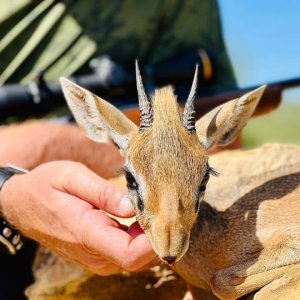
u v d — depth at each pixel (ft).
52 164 1.36
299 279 1.17
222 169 1.55
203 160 1.12
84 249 1.29
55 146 1.81
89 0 2.02
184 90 2.03
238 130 1.31
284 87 2.04
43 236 1.38
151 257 1.18
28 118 2.00
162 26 2.11
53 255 1.74
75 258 1.35
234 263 1.28
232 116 1.27
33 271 1.77
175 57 2.07
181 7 2.12
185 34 2.12
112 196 1.23
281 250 1.21
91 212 1.26
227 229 1.32
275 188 1.36
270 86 2.02
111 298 1.72
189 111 1.15
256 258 1.23
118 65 1.97
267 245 1.24
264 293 1.18
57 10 2.01
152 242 1.08
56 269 1.74
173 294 1.69
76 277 1.71
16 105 1.88
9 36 1.99
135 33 2.05
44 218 1.34
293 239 1.22
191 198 1.08
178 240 1.05
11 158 1.75
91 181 1.26
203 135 1.25
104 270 1.32
